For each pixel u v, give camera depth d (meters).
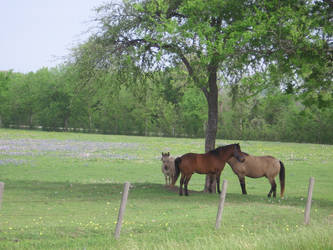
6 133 84.56
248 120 86.19
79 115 101.31
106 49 19.66
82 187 20.64
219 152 18.48
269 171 19.33
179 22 20.25
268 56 15.51
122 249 8.74
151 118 95.88
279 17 14.18
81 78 20.58
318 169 36.66
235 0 15.45
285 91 17.02
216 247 8.27
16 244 9.08
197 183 28.03
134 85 22.64
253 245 8.25
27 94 107.50
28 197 17.02
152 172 32.53
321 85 15.95
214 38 15.77
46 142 63.31
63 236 10.12
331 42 14.79
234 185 27.25
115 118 102.56
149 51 20.22
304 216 12.65
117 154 46.84
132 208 14.95
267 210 14.70
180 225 11.80
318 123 78.50
